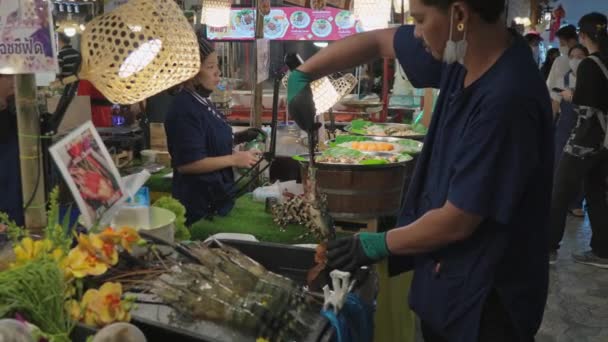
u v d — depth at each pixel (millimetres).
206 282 1221
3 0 1194
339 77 2777
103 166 1340
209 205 2381
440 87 1483
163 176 3258
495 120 1214
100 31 1246
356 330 1279
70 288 1082
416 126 3756
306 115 1564
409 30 1608
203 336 1059
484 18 1217
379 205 2291
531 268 1401
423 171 1506
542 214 1391
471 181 1243
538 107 1245
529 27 8188
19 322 873
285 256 1592
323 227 1601
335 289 1232
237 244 1617
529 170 1238
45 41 1218
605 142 3879
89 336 982
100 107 3645
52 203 1213
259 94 3633
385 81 4672
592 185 4129
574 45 5031
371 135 3477
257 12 3543
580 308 3396
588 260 4141
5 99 1768
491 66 1278
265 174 3367
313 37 4703
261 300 1160
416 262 1529
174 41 1281
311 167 1609
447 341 1515
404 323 2283
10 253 1228
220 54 5145
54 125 1360
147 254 1356
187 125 2471
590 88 3832
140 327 1090
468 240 1373
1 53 1220
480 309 1375
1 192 1772
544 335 3074
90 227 1240
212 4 3549
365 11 3389
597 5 13188
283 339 1137
